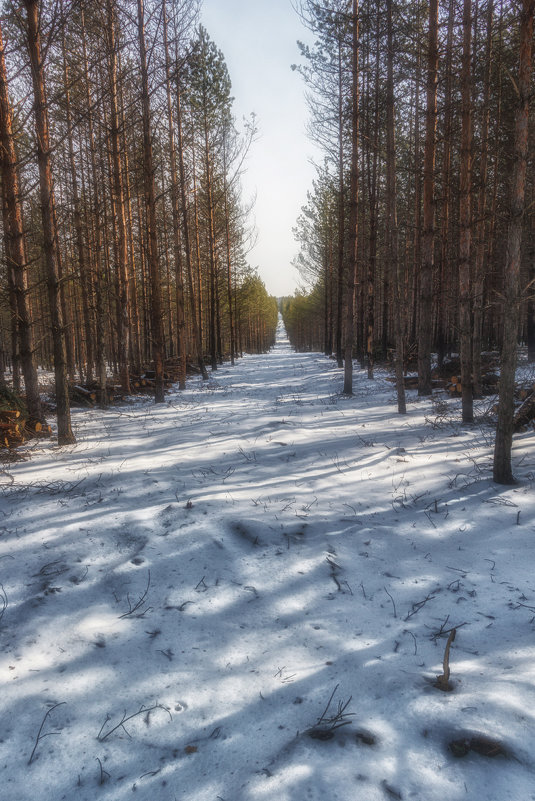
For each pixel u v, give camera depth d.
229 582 3.77
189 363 24.83
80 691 2.70
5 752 2.33
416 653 2.91
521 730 2.20
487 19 10.77
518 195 4.99
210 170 21.73
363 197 18.23
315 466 6.50
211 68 19.75
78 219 12.97
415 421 9.06
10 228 8.30
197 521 4.66
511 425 5.44
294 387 16.14
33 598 3.55
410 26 9.29
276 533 4.47
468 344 8.38
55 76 12.62
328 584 3.75
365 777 2.05
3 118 7.89
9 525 4.68
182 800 2.06
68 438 7.88
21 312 8.54
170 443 7.94
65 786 2.17
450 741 2.19
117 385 15.06
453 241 16.70
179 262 17.03
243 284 30.97
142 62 10.98
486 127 12.30
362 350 21.00
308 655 2.95
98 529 4.53
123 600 3.56
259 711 2.52
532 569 3.79
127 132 14.66
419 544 4.35
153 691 2.70
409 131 17.36
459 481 5.69
